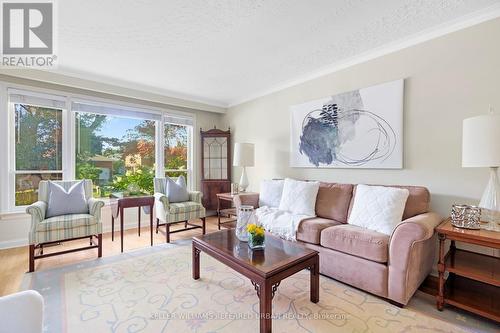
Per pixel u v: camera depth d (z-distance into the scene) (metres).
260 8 2.00
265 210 3.08
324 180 3.30
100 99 3.83
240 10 2.02
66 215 2.76
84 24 2.20
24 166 3.27
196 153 4.96
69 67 3.17
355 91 2.92
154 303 1.86
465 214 1.81
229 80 3.70
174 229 4.03
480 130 1.70
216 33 2.38
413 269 1.83
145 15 2.08
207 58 2.94
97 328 1.57
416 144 2.47
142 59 2.95
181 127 4.85
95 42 2.53
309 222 2.49
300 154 3.56
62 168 3.54
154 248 3.11
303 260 1.75
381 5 1.97
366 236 2.02
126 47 2.64
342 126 3.05
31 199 3.32
